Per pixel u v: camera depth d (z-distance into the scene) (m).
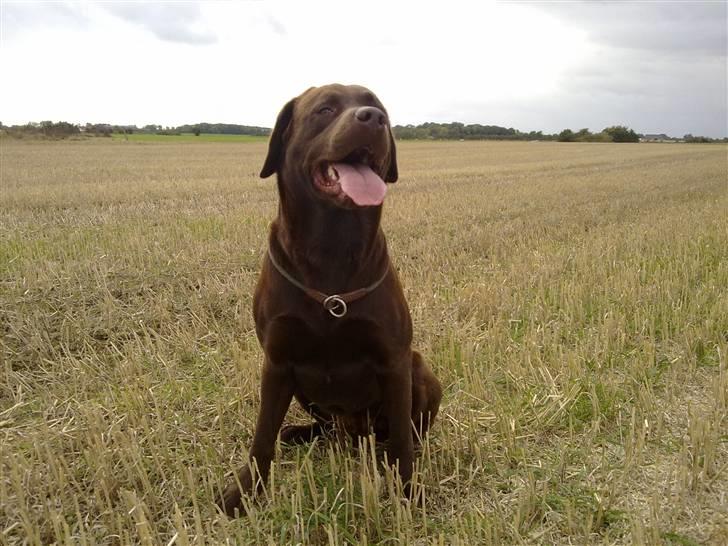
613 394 1.29
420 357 1.14
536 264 2.37
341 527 0.91
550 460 1.10
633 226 3.18
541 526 0.92
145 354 1.61
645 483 1.02
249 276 2.20
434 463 1.07
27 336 1.68
